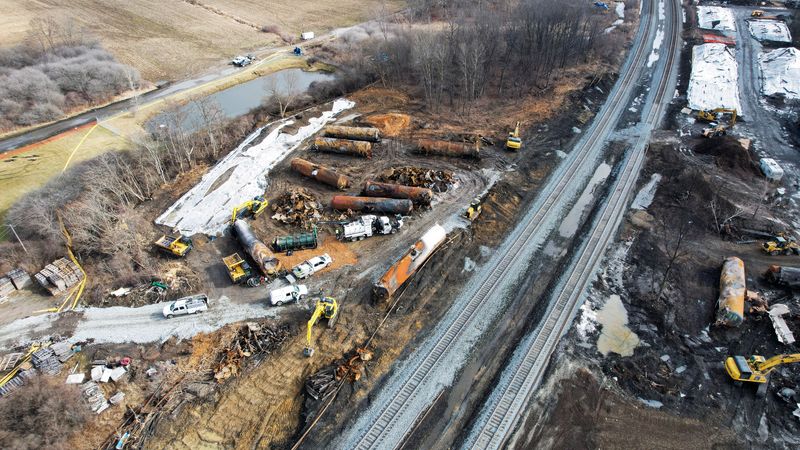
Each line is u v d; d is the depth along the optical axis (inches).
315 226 2201.0
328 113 3312.0
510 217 2268.7
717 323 1711.4
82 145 2945.4
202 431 1445.6
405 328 1732.3
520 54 3833.7
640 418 1438.2
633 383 1536.7
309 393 1512.1
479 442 1385.3
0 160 2807.6
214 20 5049.2
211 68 4077.3
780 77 3491.6
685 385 1537.9
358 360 1614.2
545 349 1647.4
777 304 1771.7
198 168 2711.6
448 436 1407.5
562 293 1862.7
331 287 1895.9
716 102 3260.3
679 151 2736.2
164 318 1795.0
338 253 2060.8
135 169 2620.6
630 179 2513.5
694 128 2989.7
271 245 2105.1
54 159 2817.4
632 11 4948.3
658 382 1544.0
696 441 1381.6
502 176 2532.0
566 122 3058.6
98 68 3575.3
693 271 1948.8
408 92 3570.4
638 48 4165.8
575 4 4256.9
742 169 2549.2
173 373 1606.8
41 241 2103.8
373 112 3302.2
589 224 2220.7
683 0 5167.3
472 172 2566.4
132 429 1445.6
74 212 2132.1
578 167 2625.5
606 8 5088.6
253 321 1770.4
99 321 1795.0
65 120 3302.2
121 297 1891.0
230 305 1839.3
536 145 2815.0
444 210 2285.9
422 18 4906.5
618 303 1831.9
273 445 1406.3
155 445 1413.6
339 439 1403.8
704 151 2709.2
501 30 4035.4
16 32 4362.7
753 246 2063.2
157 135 2942.9
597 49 4072.3
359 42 4426.7
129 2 5354.3
